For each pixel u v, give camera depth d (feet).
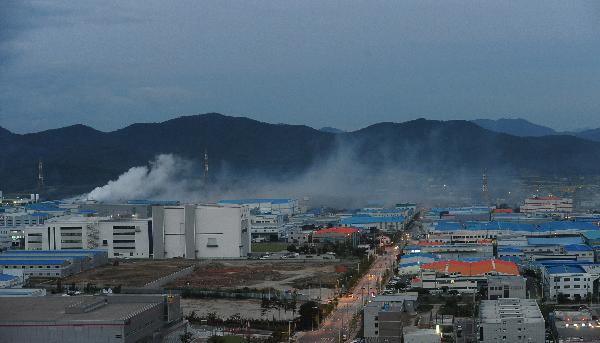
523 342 566.36
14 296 627.46
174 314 612.29
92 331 529.86
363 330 609.83
